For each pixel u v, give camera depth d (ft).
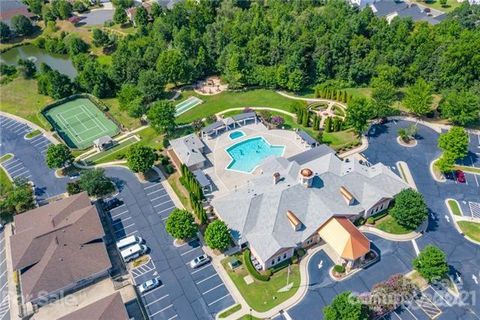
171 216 331.57
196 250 339.77
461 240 340.39
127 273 324.39
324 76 568.41
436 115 493.36
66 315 276.21
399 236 344.08
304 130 474.49
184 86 579.07
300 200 345.92
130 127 501.97
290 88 538.06
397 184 369.09
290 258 328.49
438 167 396.57
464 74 513.04
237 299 302.66
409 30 632.79
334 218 333.62
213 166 424.87
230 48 579.07
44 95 572.51
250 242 326.24
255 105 525.34
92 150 462.60
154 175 417.49
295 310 293.64
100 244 331.98
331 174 364.38
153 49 587.68
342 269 313.94
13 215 379.35
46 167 438.40
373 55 550.36
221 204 360.07
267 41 580.71
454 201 376.89
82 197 370.73
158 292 309.63
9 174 430.61
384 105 469.57
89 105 553.23
